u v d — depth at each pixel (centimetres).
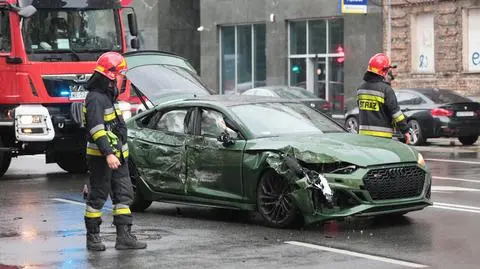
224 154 1224
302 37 4069
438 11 3453
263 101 1316
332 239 1089
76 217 1314
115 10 1922
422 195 1173
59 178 1916
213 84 4497
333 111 3931
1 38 1803
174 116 1327
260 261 960
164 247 1052
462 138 2856
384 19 3666
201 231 1170
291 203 1146
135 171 1352
